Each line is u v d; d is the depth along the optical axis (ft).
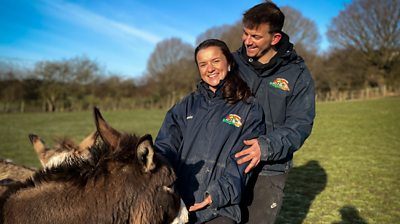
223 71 9.62
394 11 148.66
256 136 9.59
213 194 8.53
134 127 74.08
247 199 10.45
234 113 9.46
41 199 7.81
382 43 152.35
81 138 57.67
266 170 10.34
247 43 9.88
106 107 152.76
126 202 7.70
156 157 7.91
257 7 9.71
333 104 120.16
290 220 20.59
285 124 10.19
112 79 159.94
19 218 7.70
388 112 87.30
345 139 53.11
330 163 37.01
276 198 10.36
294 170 34.14
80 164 8.08
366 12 154.81
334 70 160.04
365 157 39.78
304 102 10.23
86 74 153.79
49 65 148.25
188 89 165.27
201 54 9.58
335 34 167.43
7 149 48.47
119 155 7.94
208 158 9.18
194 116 9.73
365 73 157.28
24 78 144.25
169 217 8.05
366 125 67.41
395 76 150.92
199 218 9.01
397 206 22.88
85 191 7.78
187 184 9.22
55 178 7.97
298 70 10.32
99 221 7.59
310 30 169.48
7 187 8.50
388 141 50.34
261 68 10.14
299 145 9.76
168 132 9.94
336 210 22.25
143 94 165.78
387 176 31.01
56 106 148.15
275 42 9.93
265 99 10.33
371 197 24.89
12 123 88.07
